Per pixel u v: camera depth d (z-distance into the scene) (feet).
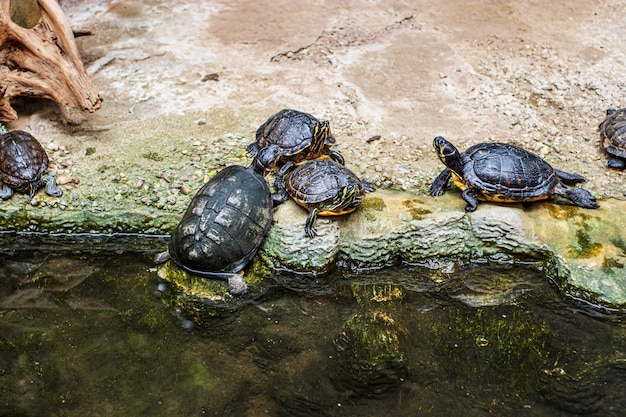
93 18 12.82
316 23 12.80
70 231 10.66
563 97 11.69
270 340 9.80
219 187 10.29
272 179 10.77
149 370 9.59
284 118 10.83
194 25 12.76
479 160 10.39
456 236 10.41
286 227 10.30
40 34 10.99
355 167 10.89
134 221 10.62
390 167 10.90
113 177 10.78
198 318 9.96
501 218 10.34
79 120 11.34
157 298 10.11
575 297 10.12
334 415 9.32
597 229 10.36
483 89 11.80
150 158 10.94
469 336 9.85
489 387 9.49
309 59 12.20
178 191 10.71
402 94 11.73
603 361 9.67
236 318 9.97
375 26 12.78
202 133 11.21
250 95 11.69
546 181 10.39
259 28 12.71
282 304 10.09
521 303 10.13
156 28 12.67
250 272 10.27
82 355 9.68
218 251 10.09
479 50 12.37
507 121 11.42
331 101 11.61
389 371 9.58
